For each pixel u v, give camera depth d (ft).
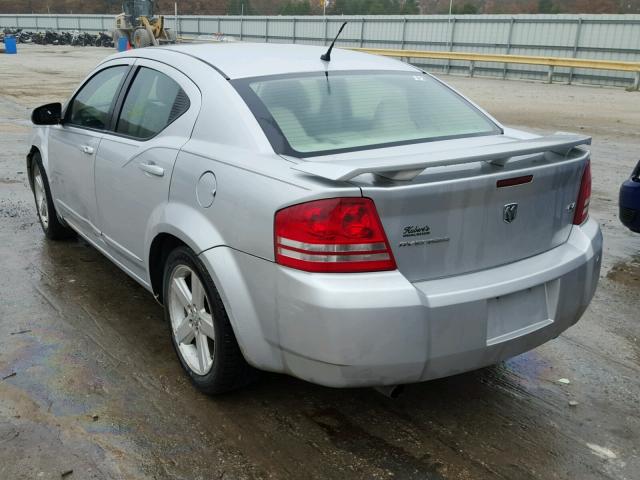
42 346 12.07
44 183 17.08
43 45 163.63
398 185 8.18
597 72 76.95
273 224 8.55
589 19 80.18
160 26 110.83
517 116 48.39
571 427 10.09
